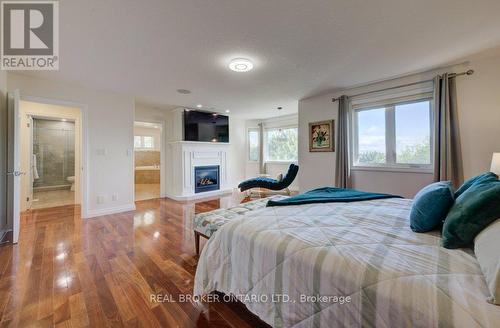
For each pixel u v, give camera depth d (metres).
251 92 4.11
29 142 4.29
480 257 0.87
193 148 5.70
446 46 2.43
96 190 3.94
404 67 2.99
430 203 1.27
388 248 1.08
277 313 1.16
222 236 1.53
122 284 1.83
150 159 9.05
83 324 1.40
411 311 0.76
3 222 2.99
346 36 2.22
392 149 3.53
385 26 2.05
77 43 2.31
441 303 0.73
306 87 3.81
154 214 4.04
